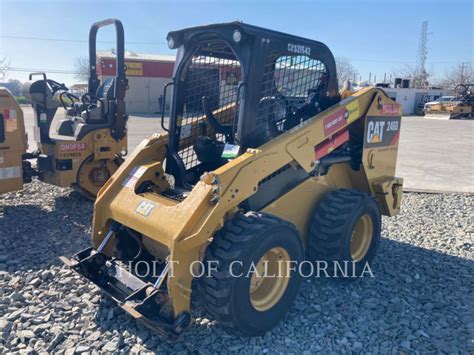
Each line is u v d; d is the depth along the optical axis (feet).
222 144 12.37
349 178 15.25
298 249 11.02
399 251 16.67
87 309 11.55
